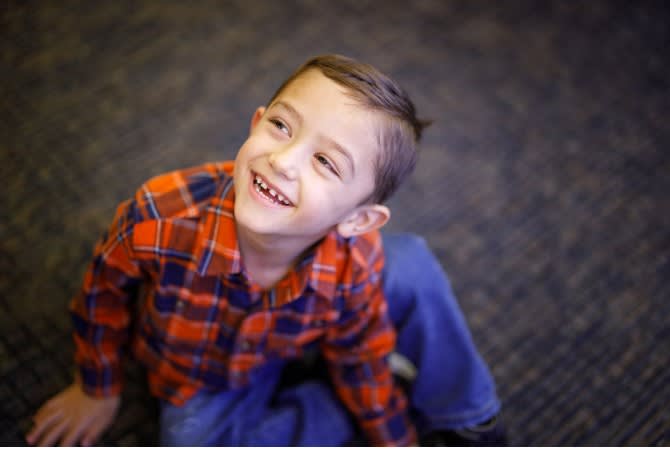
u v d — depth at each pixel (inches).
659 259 53.3
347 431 40.2
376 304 35.4
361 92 24.9
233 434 37.8
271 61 61.2
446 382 41.0
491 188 55.9
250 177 26.0
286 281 31.3
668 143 61.6
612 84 65.2
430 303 39.5
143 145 53.3
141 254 30.2
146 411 41.4
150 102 56.1
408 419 42.6
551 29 69.0
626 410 45.3
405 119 26.4
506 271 51.0
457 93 61.9
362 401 38.2
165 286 31.6
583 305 49.9
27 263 45.4
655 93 65.2
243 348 34.3
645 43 69.4
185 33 61.6
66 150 51.6
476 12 69.3
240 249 30.9
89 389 37.8
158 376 37.9
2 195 48.1
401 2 68.7
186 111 56.2
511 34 67.8
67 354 42.4
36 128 52.3
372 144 25.4
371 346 36.7
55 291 44.7
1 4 59.4
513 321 48.5
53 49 57.6
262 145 25.4
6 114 52.6
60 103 54.3
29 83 54.9
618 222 55.2
